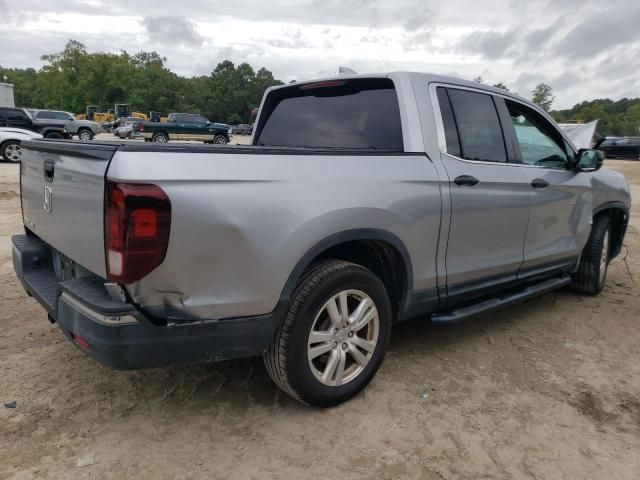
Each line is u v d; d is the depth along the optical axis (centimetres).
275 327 257
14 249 332
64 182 255
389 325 311
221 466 243
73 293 232
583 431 281
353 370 300
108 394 300
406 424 281
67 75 8619
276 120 425
